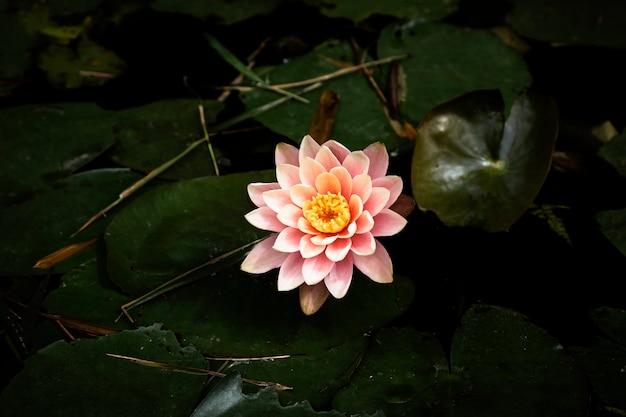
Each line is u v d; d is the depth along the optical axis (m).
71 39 1.46
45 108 1.37
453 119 1.27
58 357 1.17
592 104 1.35
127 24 1.49
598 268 1.23
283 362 1.17
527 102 1.27
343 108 1.35
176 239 1.24
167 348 1.17
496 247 1.25
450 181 1.26
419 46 1.40
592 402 1.14
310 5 1.49
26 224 1.27
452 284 1.23
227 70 1.43
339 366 1.17
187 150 1.33
